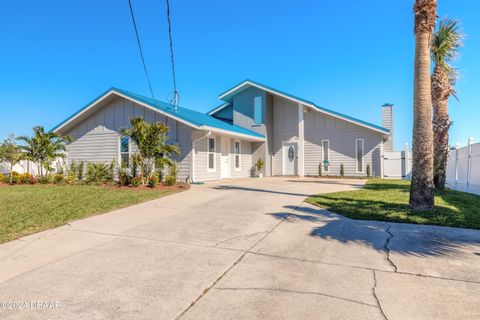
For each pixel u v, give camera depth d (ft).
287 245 15.53
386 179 56.29
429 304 9.63
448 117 37.47
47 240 16.49
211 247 15.30
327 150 63.57
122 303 9.80
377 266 12.71
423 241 15.85
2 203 27.55
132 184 39.14
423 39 23.38
